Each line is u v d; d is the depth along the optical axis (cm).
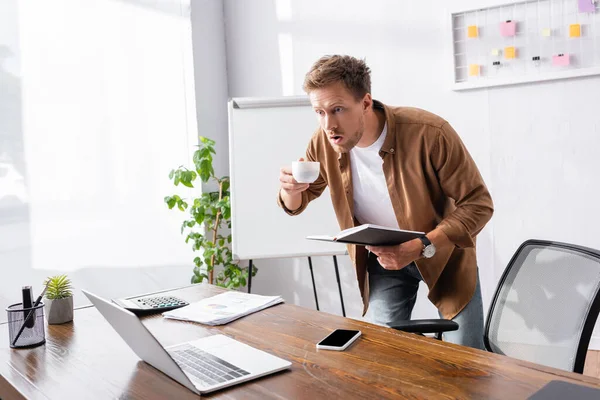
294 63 366
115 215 320
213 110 382
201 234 342
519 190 298
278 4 369
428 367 104
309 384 99
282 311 153
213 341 126
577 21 276
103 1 315
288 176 179
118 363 116
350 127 165
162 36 346
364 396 92
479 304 194
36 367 115
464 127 310
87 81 308
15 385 105
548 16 282
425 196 186
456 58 309
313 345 121
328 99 160
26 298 133
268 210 308
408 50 324
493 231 306
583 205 283
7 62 277
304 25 360
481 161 306
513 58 292
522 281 145
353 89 161
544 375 98
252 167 309
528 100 291
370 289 213
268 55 376
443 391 92
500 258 305
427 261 188
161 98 345
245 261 383
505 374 99
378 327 133
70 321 153
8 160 277
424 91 321
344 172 197
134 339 107
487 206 177
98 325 147
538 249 146
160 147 343
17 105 280
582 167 281
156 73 342
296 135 307
